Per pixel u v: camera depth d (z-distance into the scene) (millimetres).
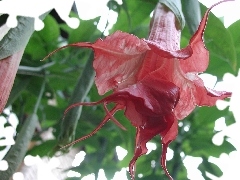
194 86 291
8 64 296
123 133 503
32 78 525
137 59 284
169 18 319
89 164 565
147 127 262
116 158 634
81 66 536
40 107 572
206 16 250
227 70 516
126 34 261
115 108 287
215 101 289
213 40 413
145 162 549
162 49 257
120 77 280
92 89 528
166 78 289
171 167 536
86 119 542
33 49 538
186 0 356
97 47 261
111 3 515
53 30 535
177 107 296
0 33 300
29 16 308
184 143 561
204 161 559
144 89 267
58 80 547
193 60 284
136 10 510
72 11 537
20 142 433
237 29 511
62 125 393
